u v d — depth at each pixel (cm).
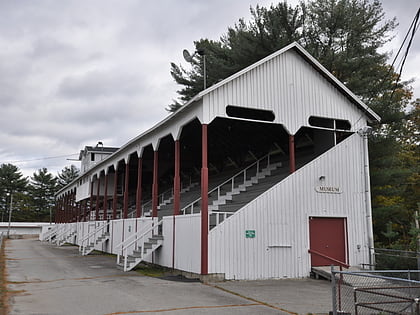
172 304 1023
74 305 996
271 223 1579
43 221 9562
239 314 933
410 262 1595
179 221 1648
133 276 1556
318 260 1658
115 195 2820
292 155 1695
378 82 2641
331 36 2706
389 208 2428
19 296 1109
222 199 2077
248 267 1501
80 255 2597
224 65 2858
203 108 1537
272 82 1700
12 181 9331
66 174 10306
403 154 3103
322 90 1812
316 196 1698
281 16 2570
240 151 2806
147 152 2964
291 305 1047
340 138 1981
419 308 855
